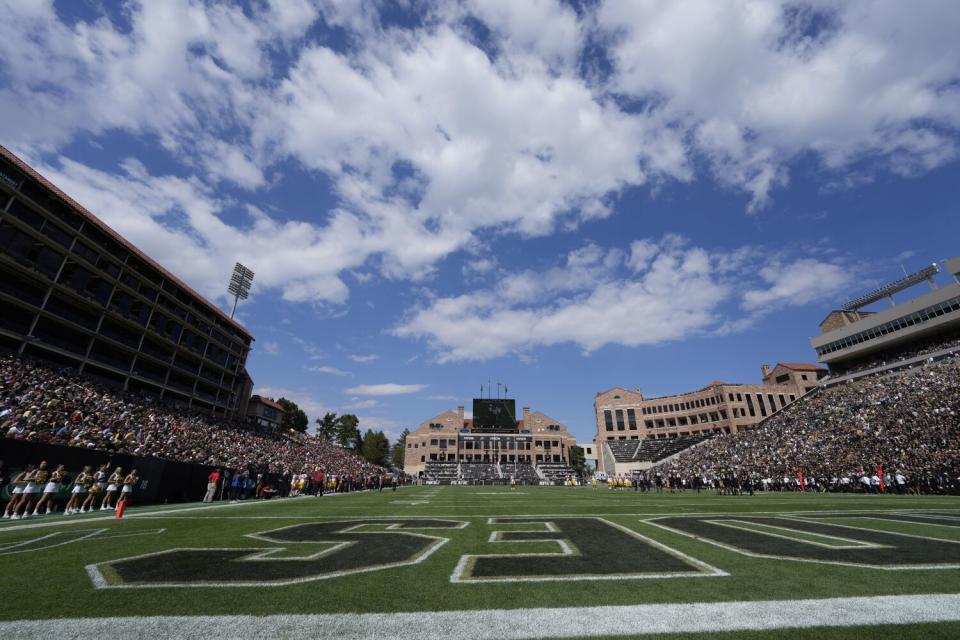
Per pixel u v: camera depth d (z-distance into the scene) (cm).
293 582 596
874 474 3338
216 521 1334
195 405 5369
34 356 3484
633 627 430
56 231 3622
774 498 2578
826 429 4581
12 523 1259
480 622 446
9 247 3272
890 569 647
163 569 672
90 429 2614
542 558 753
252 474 2695
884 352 6166
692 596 525
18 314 3394
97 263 4003
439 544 898
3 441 1483
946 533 996
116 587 571
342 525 1231
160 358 4712
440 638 408
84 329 3859
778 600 506
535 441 9456
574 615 464
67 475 1678
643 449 8106
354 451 10806
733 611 471
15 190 3266
